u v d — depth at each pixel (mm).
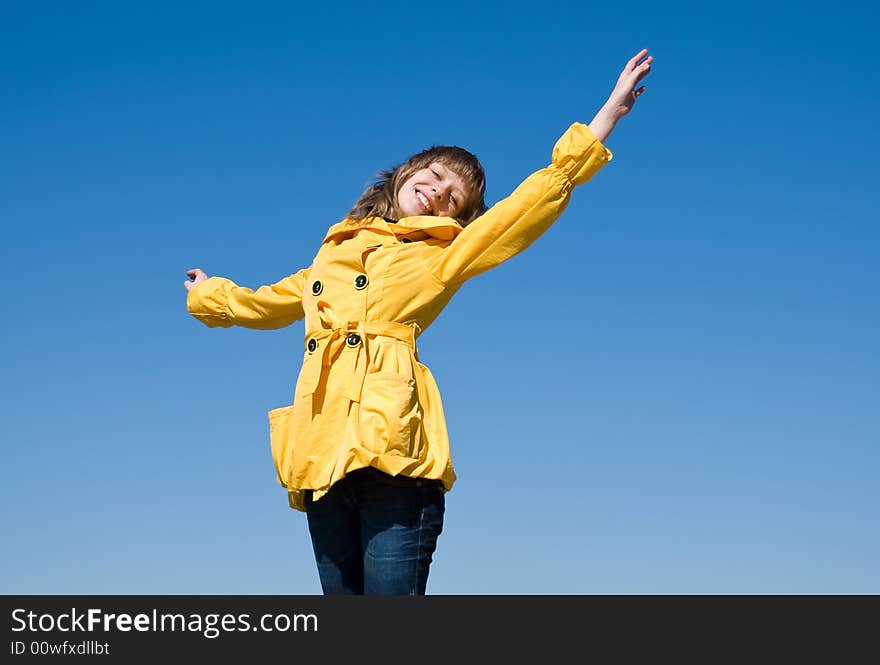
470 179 3658
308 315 3430
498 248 3254
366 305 3283
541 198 3225
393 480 3068
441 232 3377
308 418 3225
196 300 4023
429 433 3205
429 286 3311
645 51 3326
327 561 3250
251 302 3873
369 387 3150
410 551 3064
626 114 3312
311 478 3180
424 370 3334
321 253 3537
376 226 3480
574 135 3244
